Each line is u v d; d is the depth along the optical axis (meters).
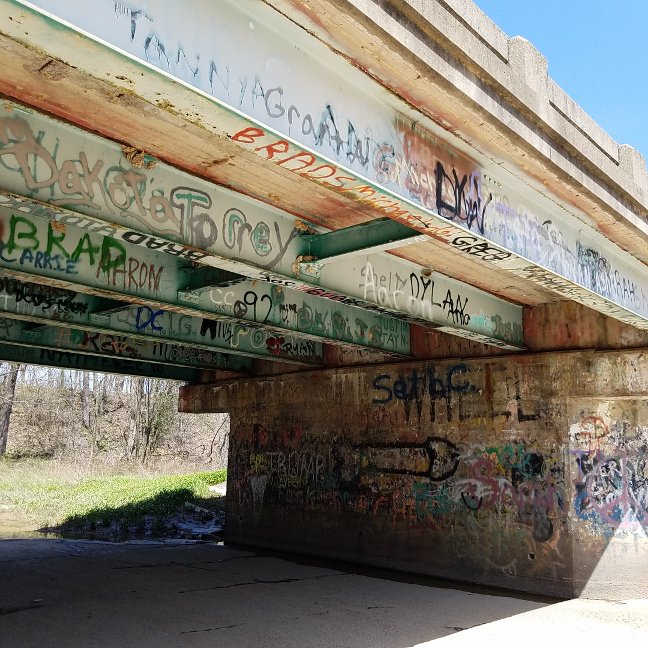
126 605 9.38
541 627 8.68
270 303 9.56
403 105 4.89
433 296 9.41
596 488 10.77
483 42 5.28
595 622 8.95
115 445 39.66
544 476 10.84
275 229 7.05
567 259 7.15
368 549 12.88
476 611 9.50
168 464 38.72
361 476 13.25
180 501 21.94
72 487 26.03
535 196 6.59
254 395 15.75
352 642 7.93
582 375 10.71
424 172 5.18
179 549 14.95
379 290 8.45
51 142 5.20
